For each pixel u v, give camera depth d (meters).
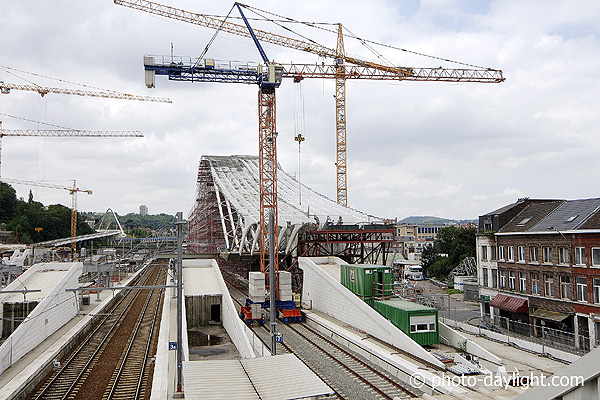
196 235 150.88
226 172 120.06
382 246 71.50
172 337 38.22
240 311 54.38
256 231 75.19
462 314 54.69
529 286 43.03
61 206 198.38
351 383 27.80
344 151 118.62
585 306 36.34
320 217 71.06
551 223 42.47
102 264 65.06
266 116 70.56
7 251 111.12
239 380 17.48
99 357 34.88
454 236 103.88
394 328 34.81
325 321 46.12
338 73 94.69
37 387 27.72
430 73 99.69
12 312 43.00
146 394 26.33
